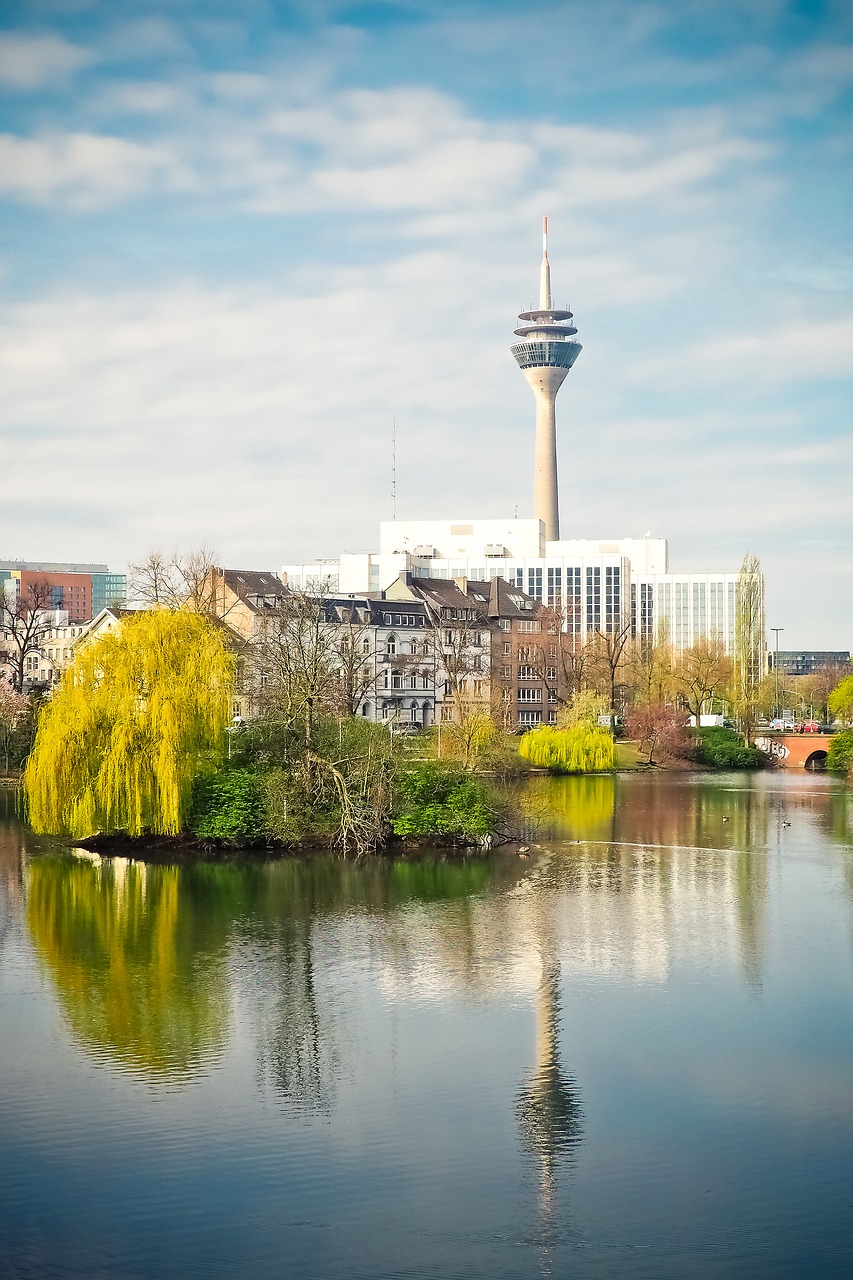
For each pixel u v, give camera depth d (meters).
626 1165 38.81
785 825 109.12
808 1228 35.25
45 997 54.16
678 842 98.38
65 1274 32.78
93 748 86.94
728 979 57.31
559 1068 46.22
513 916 69.88
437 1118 42.06
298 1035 49.66
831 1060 47.00
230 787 89.25
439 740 128.38
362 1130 41.03
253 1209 36.09
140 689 88.38
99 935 64.75
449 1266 33.41
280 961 60.06
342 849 89.94
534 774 164.00
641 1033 50.03
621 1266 33.41
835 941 64.31
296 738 93.06
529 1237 34.78
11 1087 44.28
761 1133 40.97
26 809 104.19
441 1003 53.72
